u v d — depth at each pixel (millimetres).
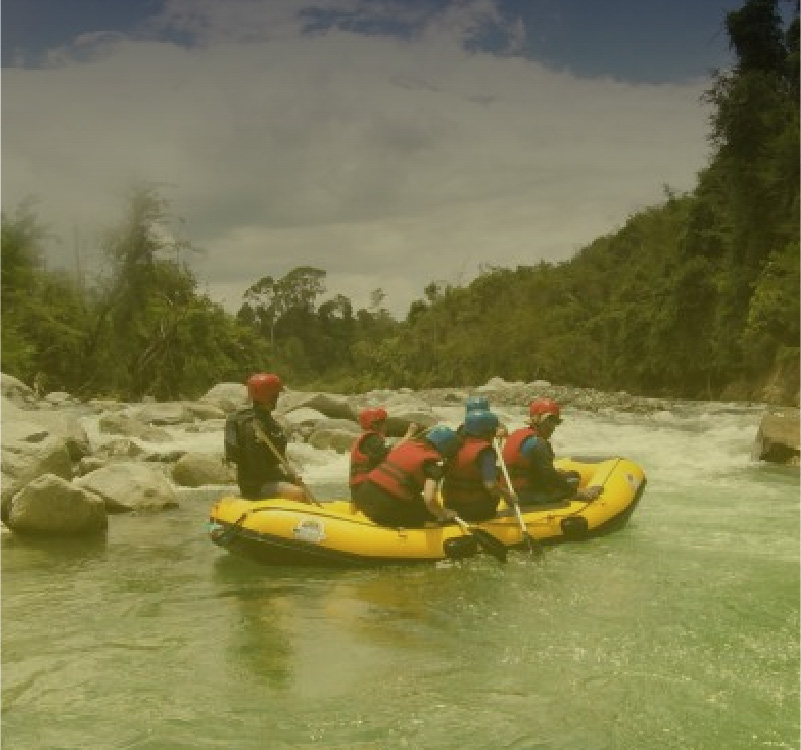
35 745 3566
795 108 30734
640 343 42250
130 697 4027
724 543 7141
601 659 4504
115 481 8617
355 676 4273
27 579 6109
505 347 57844
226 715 3836
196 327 41219
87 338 37375
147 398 38844
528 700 3977
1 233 35219
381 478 6617
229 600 5605
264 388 6934
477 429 6805
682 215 43719
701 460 12867
